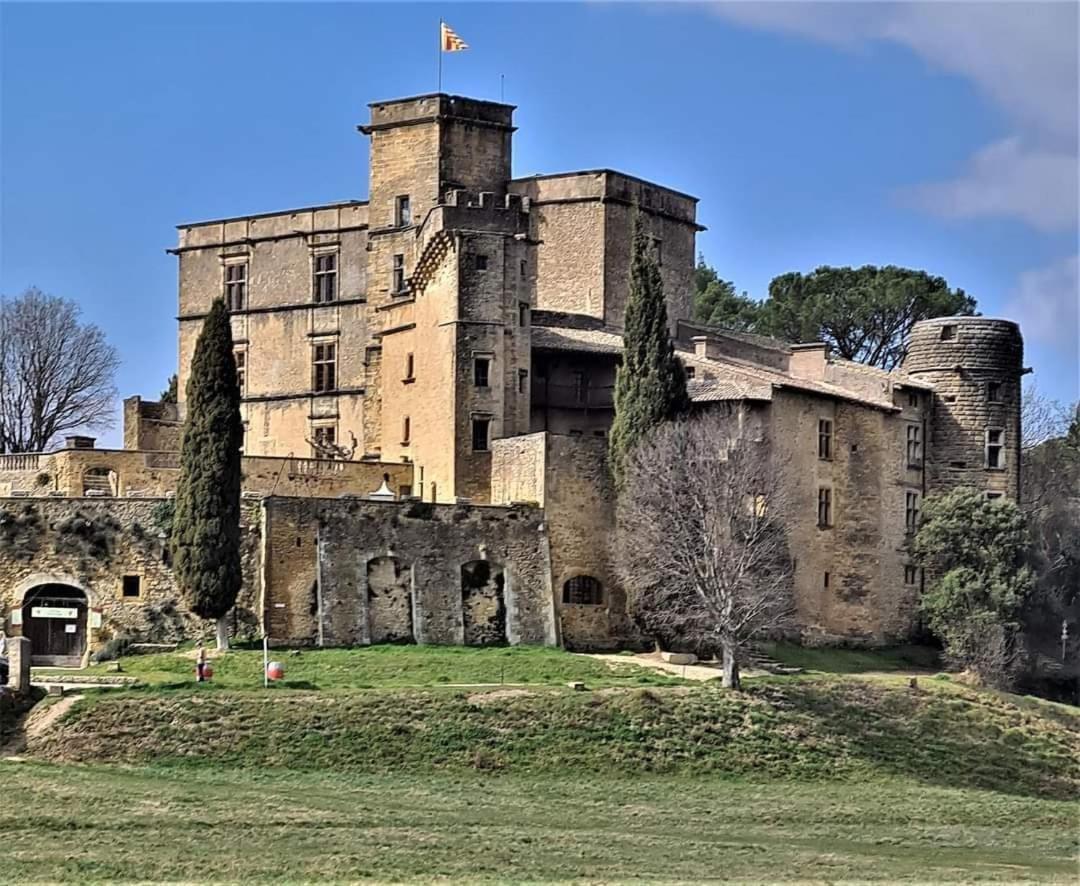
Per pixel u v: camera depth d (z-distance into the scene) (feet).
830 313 492.13
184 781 235.81
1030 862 219.00
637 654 322.96
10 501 306.55
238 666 287.89
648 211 400.67
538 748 259.60
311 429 398.42
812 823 236.02
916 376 397.39
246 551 307.37
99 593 304.71
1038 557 374.84
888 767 275.59
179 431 379.14
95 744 249.14
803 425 350.23
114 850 195.31
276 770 245.65
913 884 197.57
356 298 395.34
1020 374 399.24
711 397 338.34
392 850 200.13
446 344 345.10
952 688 313.32
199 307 416.87
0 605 303.48
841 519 360.89
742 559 299.17
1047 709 316.81
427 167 381.40
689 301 414.21
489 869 193.26
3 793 221.05
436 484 347.15
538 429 358.84
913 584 377.09
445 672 290.15
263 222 408.87
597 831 219.41
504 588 322.14
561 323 381.19
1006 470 394.32
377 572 315.58
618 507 323.16
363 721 258.98
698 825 228.63
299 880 184.75
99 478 339.77
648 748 263.90
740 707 281.13
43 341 443.32
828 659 341.62
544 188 396.16
